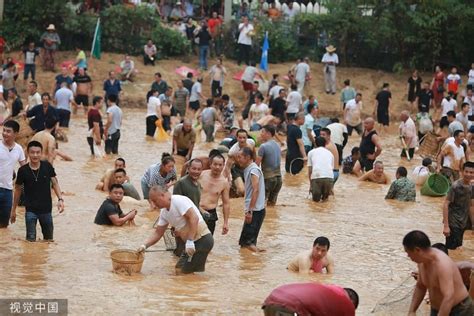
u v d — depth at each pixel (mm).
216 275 16406
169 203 15875
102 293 14484
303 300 10930
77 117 41438
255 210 18828
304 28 54219
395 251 19672
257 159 23453
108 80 42719
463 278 13367
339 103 49594
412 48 53812
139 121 42094
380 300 14930
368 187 28328
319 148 25344
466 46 53312
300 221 22328
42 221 18250
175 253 17438
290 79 49219
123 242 18594
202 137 37656
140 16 52719
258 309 14008
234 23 53938
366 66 54500
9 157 18938
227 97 38688
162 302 14109
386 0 52906
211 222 18359
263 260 18078
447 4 51531
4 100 39281
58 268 16156
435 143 33938
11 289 14453
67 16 51562
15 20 51281
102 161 29844
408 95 49281
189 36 53969
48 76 48781
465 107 38875
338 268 17812
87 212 21391
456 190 19281
